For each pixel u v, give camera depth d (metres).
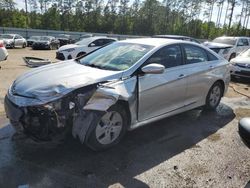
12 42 24.86
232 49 14.84
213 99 5.84
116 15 66.75
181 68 4.85
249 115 5.82
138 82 4.05
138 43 4.81
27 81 3.80
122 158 3.74
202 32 63.91
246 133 2.73
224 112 5.96
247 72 9.69
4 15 61.75
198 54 5.38
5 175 3.23
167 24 67.00
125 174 3.38
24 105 3.44
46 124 3.44
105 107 3.57
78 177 3.26
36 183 3.11
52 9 64.12
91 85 3.64
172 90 4.64
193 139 4.47
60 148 3.87
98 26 66.06
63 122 3.48
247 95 7.70
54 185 3.09
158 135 4.54
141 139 4.35
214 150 4.12
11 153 3.70
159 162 3.70
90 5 65.75
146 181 3.27
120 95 3.72
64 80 3.67
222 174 3.49
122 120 3.98
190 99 5.15
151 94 4.26
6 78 8.57
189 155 3.93
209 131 4.84
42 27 63.12
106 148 3.88
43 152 3.76
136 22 67.06
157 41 4.88
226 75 5.98
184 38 14.57
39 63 5.50
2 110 5.30
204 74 5.32
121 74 3.97
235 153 4.05
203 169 3.58
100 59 4.59
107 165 3.54
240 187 3.24
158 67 3.95
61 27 64.75
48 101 3.39
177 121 5.25
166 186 3.20
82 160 3.62
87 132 3.60
